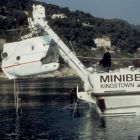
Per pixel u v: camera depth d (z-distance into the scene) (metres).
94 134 35.28
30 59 44.78
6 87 136.00
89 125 40.09
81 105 60.44
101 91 43.84
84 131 37.00
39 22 46.03
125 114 44.09
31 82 175.50
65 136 35.06
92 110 53.31
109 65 45.25
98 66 45.81
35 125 42.06
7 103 69.56
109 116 44.06
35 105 64.31
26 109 58.47
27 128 40.19
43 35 46.47
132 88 43.72
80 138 33.81
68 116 48.34
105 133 35.50
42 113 52.62
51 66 44.75
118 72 43.75
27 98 80.25
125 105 43.88
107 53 45.31
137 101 43.81
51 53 45.28
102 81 43.81
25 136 35.81
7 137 35.59
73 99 47.78
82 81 47.34
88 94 44.94
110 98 43.88
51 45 45.41
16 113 52.97
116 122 40.53
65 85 139.38
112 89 43.75
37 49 44.62
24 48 45.06
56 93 95.06
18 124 43.09
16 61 45.16
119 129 37.00
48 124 42.38
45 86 134.50
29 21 46.69
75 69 45.88
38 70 44.81
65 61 46.19
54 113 52.19
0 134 37.12
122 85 43.75
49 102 69.44
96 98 44.19
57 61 45.44
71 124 41.50
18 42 45.44
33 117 48.66
